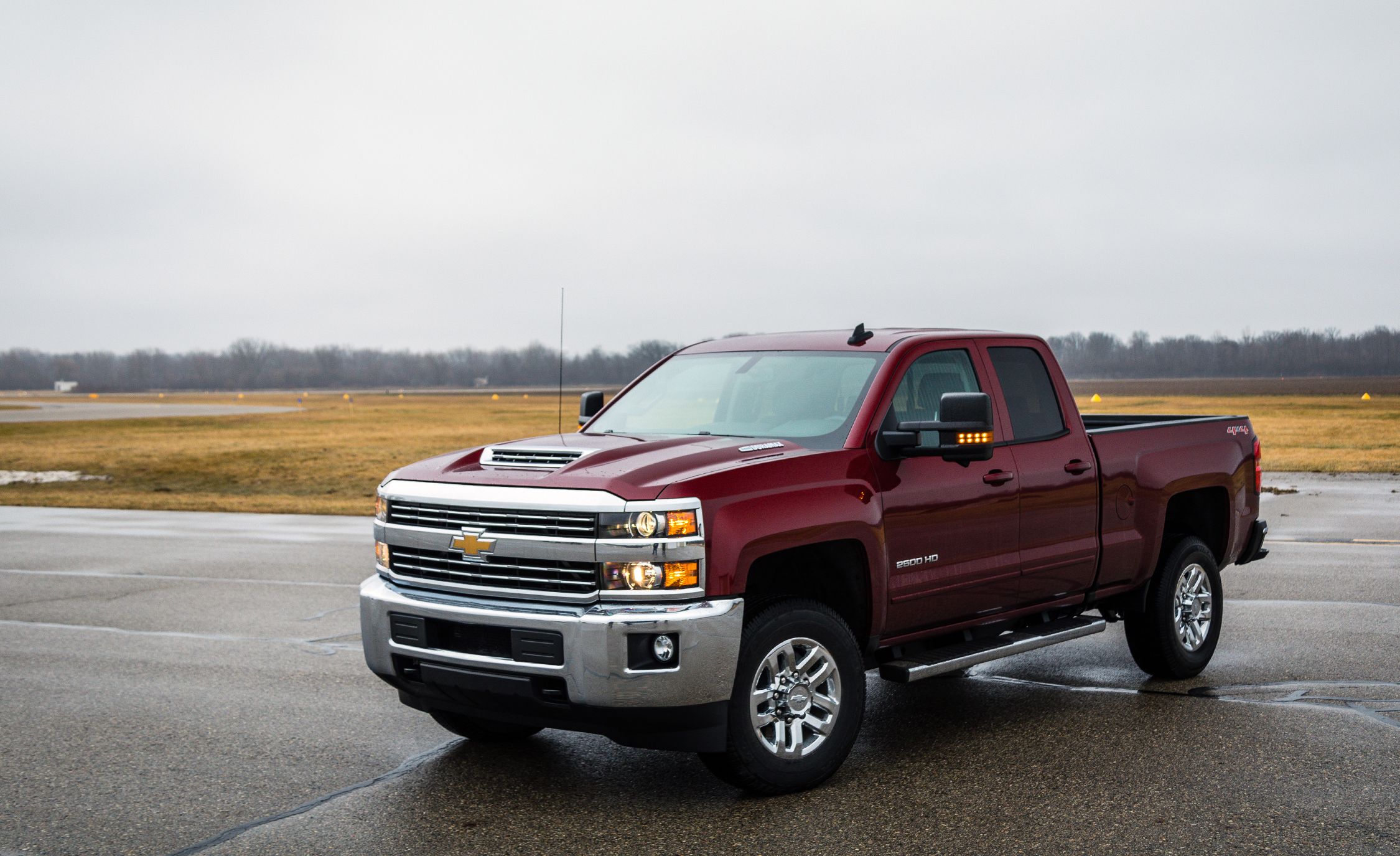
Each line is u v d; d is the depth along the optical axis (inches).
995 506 222.4
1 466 1450.5
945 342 228.2
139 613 377.7
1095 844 164.9
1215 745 214.2
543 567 181.0
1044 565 233.1
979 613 224.1
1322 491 784.3
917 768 203.5
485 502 185.9
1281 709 240.4
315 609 383.6
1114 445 252.8
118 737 230.4
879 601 201.3
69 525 678.5
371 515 750.5
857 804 184.5
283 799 191.6
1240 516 291.7
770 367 232.7
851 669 196.1
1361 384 7559.1
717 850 165.6
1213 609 277.9
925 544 209.6
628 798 190.5
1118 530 251.0
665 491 176.1
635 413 239.8
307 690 270.5
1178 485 266.1
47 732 234.2
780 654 187.8
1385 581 408.5
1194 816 176.1
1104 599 253.4
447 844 170.4
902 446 204.1
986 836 169.0
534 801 189.6
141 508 807.7
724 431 222.5
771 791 187.8
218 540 592.7
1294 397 4596.5
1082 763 204.5
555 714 179.9
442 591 192.7
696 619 173.6
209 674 287.9
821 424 211.3
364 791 195.9
